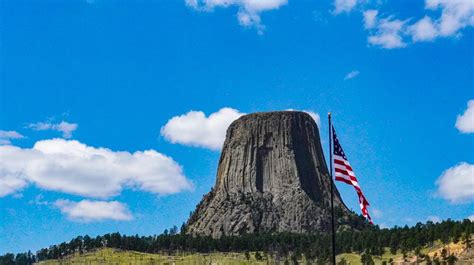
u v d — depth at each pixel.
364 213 103.75
